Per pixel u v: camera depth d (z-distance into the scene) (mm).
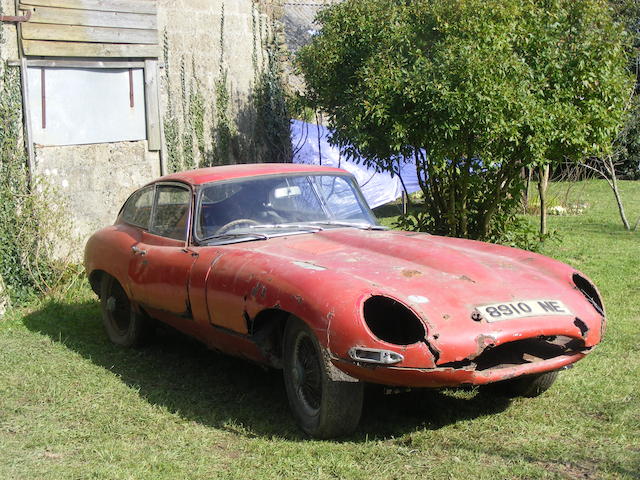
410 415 4684
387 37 8844
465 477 3707
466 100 7789
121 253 6199
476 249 5168
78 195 9781
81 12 9617
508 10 8250
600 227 13781
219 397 5172
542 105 8438
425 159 9250
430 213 9633
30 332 7180
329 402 4070
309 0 16078
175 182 5973
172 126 10984
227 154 11727
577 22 8805
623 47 9445
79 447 4312
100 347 6609
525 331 4023
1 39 8875
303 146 13469
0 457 4172
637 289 8344
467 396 5043
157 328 7047
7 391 5320
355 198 5941
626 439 4191
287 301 4207
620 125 9352
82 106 9797
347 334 3895
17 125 8930
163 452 4176
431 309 3990
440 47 8305
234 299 4617
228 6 11680
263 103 12242
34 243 8773
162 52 10859
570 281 4730
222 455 4145
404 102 8102
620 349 6023
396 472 3809
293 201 5656
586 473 3748
